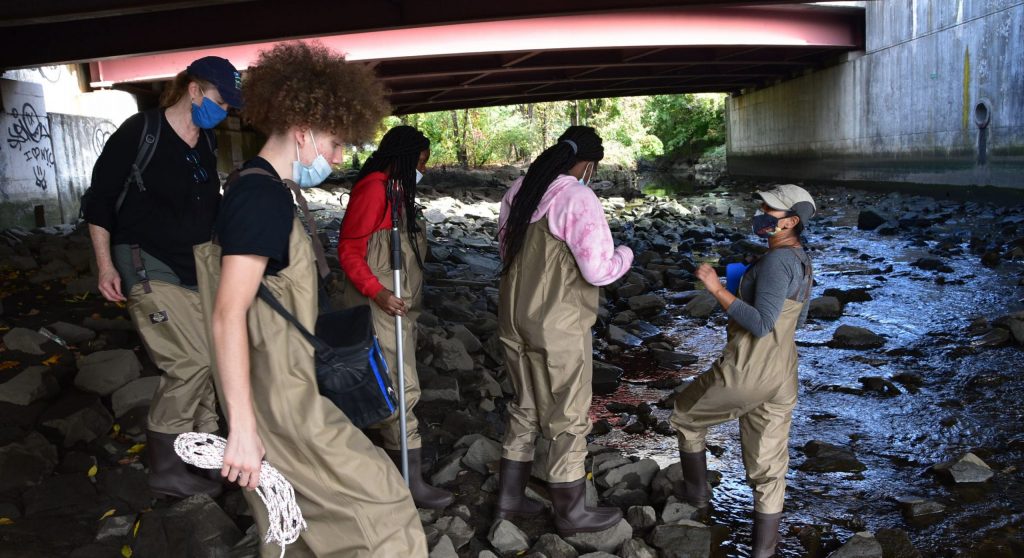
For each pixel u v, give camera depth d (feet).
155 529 10.36
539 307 10.53
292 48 7.51
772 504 10.47
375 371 7.75
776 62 86.58
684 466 11.84
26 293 25.72
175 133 10.77
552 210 10.37
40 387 14.73
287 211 7.09
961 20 63.67
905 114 73.00
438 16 42.42
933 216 51.80
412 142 11.55
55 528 10.77
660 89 108.68
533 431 11.31
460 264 36.70
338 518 7.39
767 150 109.29
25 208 45.34
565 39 60.23
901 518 11.96
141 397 14.76
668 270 33.99
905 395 17.66
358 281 11.23
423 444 14.48
